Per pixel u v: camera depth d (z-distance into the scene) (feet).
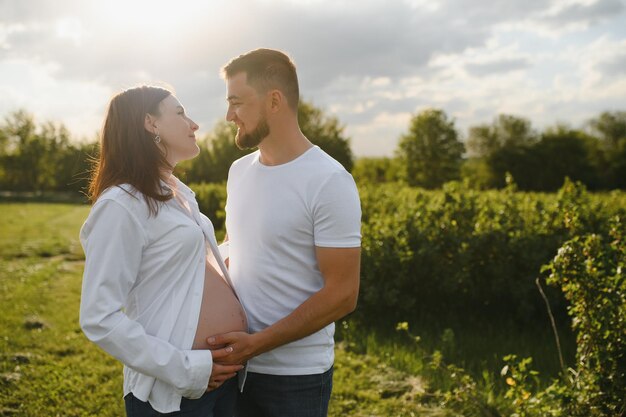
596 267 11.59
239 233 7.98
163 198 6.68
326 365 7.87
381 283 21.71
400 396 14.85
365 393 14.83
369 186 34.50
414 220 22.91
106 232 6.30
